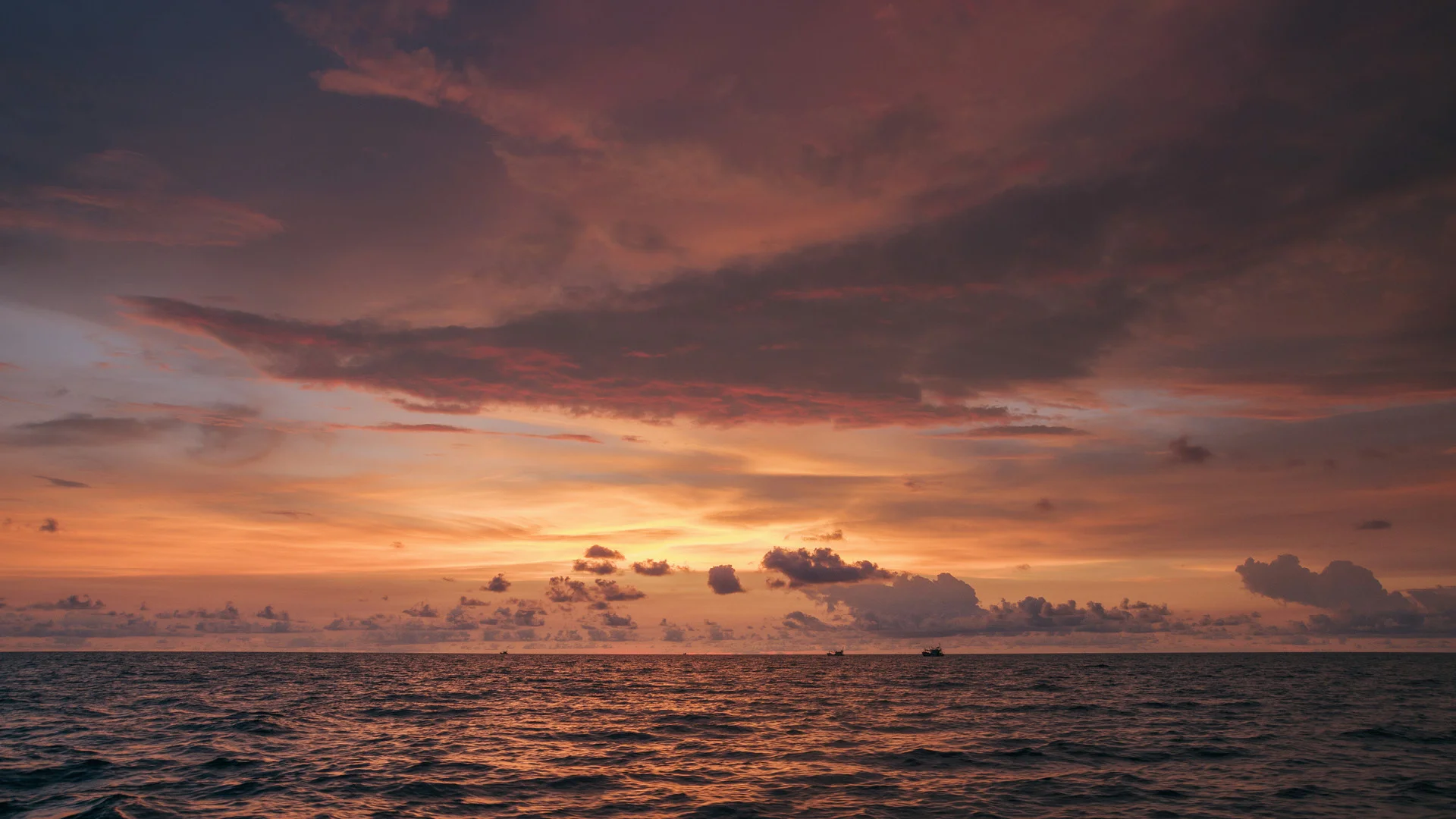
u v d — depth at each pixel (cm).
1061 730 4175
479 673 12019
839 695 7169
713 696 7056
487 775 2816
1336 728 4216
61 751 3306
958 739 3794
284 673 11056
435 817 2184
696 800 2411
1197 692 7281
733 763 3102
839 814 2225
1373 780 2698
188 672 11281
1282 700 6262
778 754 3341
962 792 2505
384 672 12150
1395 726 4284
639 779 2758
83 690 7062
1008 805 2333
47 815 2192
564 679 10556
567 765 3044
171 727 4150
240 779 2695
